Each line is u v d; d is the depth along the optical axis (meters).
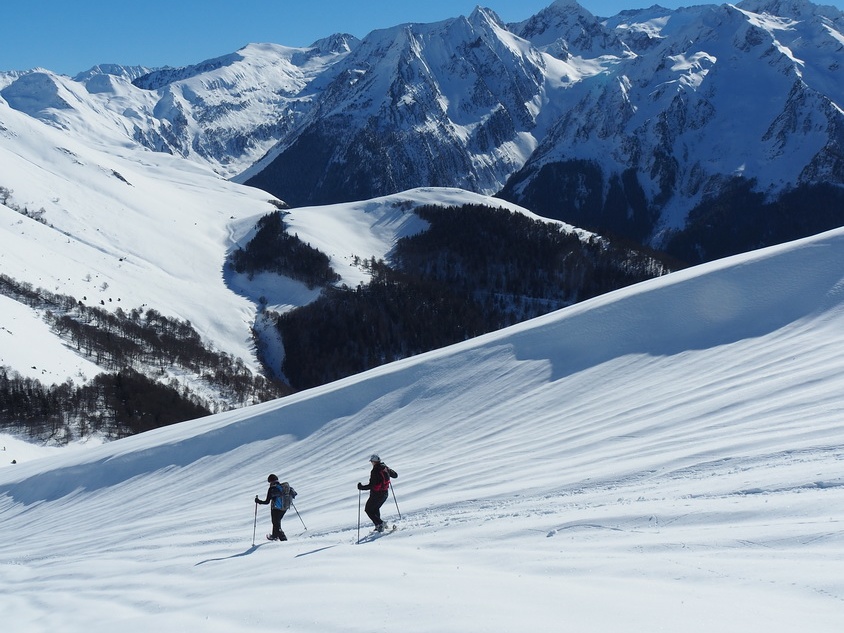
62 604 13.82
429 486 18.48
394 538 13.51
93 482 31.03
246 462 28.52
